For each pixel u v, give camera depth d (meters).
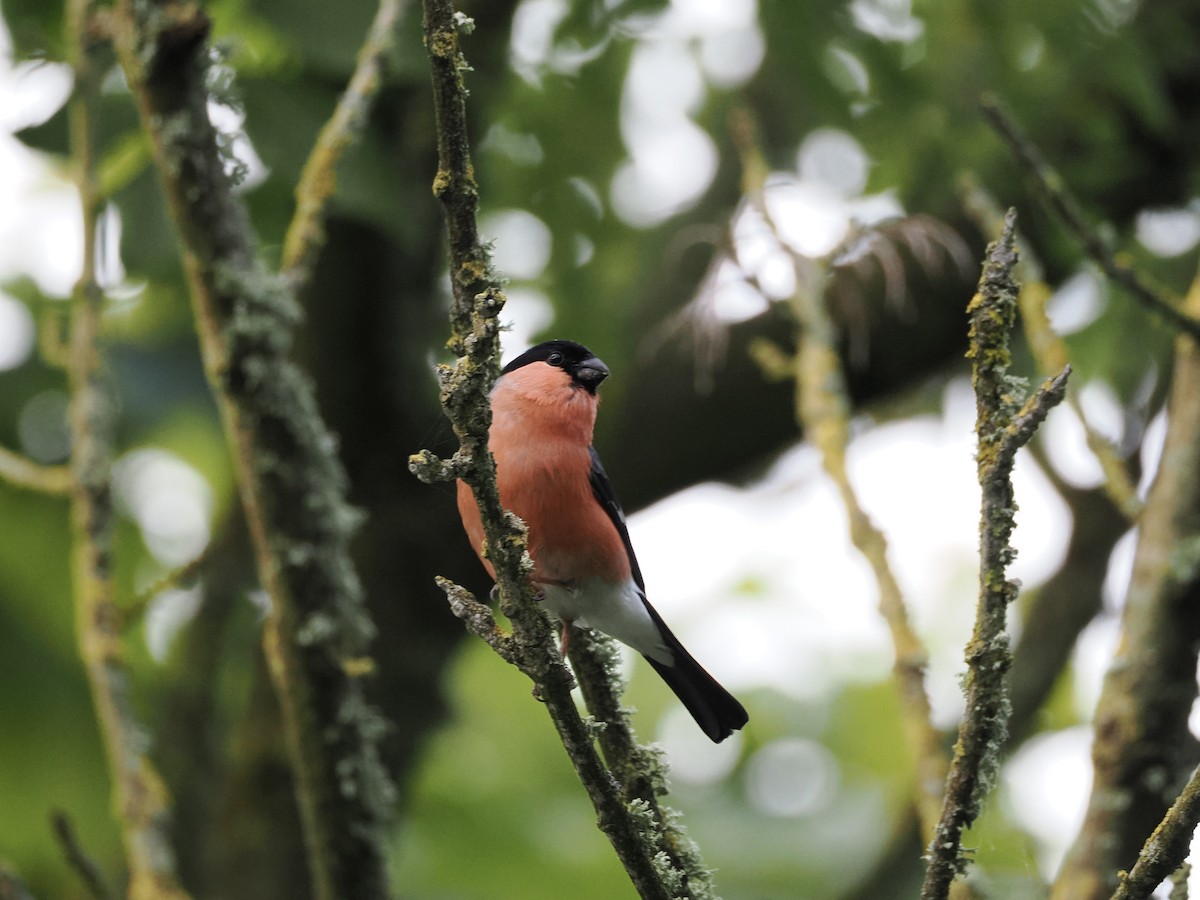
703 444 11.29
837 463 7.83
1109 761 7.07
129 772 7.09
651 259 13.02
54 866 11.76
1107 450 7.79
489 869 13.36
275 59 10.19
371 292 10.23
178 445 13.65
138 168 9.58
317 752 7.30
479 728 14.41
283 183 9.87
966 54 11.80
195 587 10.56
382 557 10.41
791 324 11.12
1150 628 7.25
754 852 14.23
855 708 15.39
